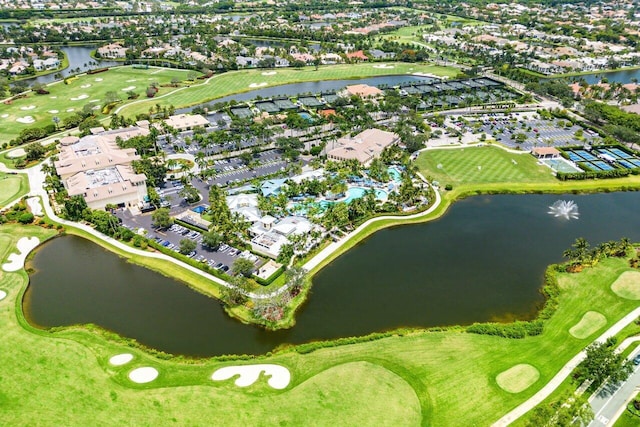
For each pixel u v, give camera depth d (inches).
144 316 5108.3
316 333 4884.4
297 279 5324.8
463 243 6560.0
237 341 4778.5
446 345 4635.8
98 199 7111.2
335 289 5556.1
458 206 7613.2
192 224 6845.5
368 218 7081.7
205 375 4276.6
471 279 5777.6
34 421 3779.5
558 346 4623.5
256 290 5423.2
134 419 3814.0
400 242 6574.8
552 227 6998.0
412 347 4613.7
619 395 4065.0
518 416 3863.2
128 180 7455.7
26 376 4224.9
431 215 7273.6
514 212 7436.0
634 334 4739.2
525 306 5310.0
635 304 5196.9
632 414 3873.0
